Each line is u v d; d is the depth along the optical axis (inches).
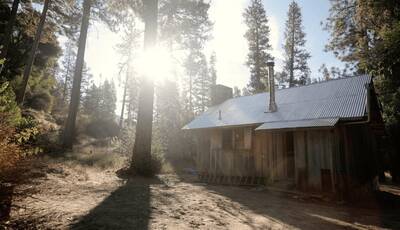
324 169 397.1
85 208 215.0
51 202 220.2
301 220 255.9
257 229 211.9
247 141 517.7
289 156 465.7
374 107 495.8
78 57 740.0
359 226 252.8
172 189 368.5
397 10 619.5
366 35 847.1
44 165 366.3
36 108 1136.8
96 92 2807.6
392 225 264.7
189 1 730.8
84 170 428.5
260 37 1374.3
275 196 397.7
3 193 163.5
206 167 590.9
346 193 390.0
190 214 236.5
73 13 752.3
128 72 682.2
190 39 800.3
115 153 689.6
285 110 505.0
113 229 173.6
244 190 440.5
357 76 518.3
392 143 685.9
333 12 954.1
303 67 1402.6
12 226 158.6
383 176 698.2
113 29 715.4
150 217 211.0
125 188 326.6
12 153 171.0
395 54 550.9
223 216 242.5
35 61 1138.0
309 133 423.2
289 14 1451.8
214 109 712.4
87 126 1328.7
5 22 853.2
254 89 1347.2
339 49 951.6
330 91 507.8
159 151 631.2
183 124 1098.7
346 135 429.4
